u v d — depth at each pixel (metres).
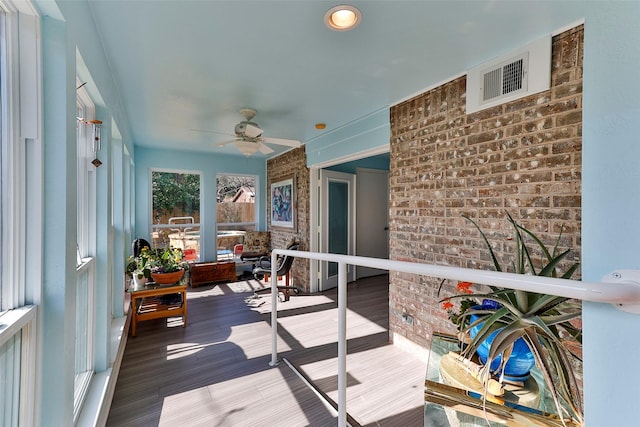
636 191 0.48
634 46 0.49
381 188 5.84
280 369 2.29
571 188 1.61
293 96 2.62
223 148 4.93
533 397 1.06
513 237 1.86
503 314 1.07
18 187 1.02
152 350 2.58
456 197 2.20
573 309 1.06
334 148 3.75
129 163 3.81
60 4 1.06
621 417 0.49
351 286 4.91
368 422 1.74
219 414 1.78
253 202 5.98
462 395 1.10
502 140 1.92
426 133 2.44
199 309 3.68
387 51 1.88
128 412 1.79
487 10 1.48
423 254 2.45
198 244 5.40
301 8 1.48
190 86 2.42
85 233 1.88
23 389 1.01
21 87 1.03
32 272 1.06
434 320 2.38
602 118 0.52
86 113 1.89
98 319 1.98
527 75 1.77
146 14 1.53
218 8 1.48
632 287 0.47
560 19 1.55
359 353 2.58
